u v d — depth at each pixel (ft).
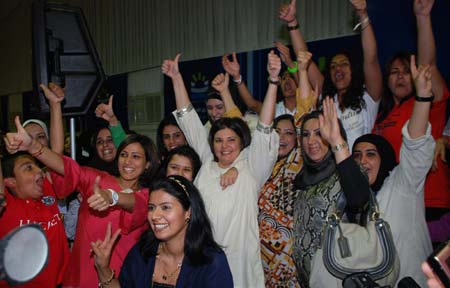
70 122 8.57
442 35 11.57
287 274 8.15
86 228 7.57
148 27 21.59
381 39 12.96
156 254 6.26
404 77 9.14
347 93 10.18
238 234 7.79
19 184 7.75
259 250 7.95
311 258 7.19
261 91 16.90
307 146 7.56
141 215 7.15
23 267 2.76
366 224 6.56
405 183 6.76
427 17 8.55
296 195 8.18
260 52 16.83
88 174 7.82
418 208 6.79
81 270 7.53
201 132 9.38
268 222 8.39
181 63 20.04
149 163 8.25
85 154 14.37
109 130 11.40
